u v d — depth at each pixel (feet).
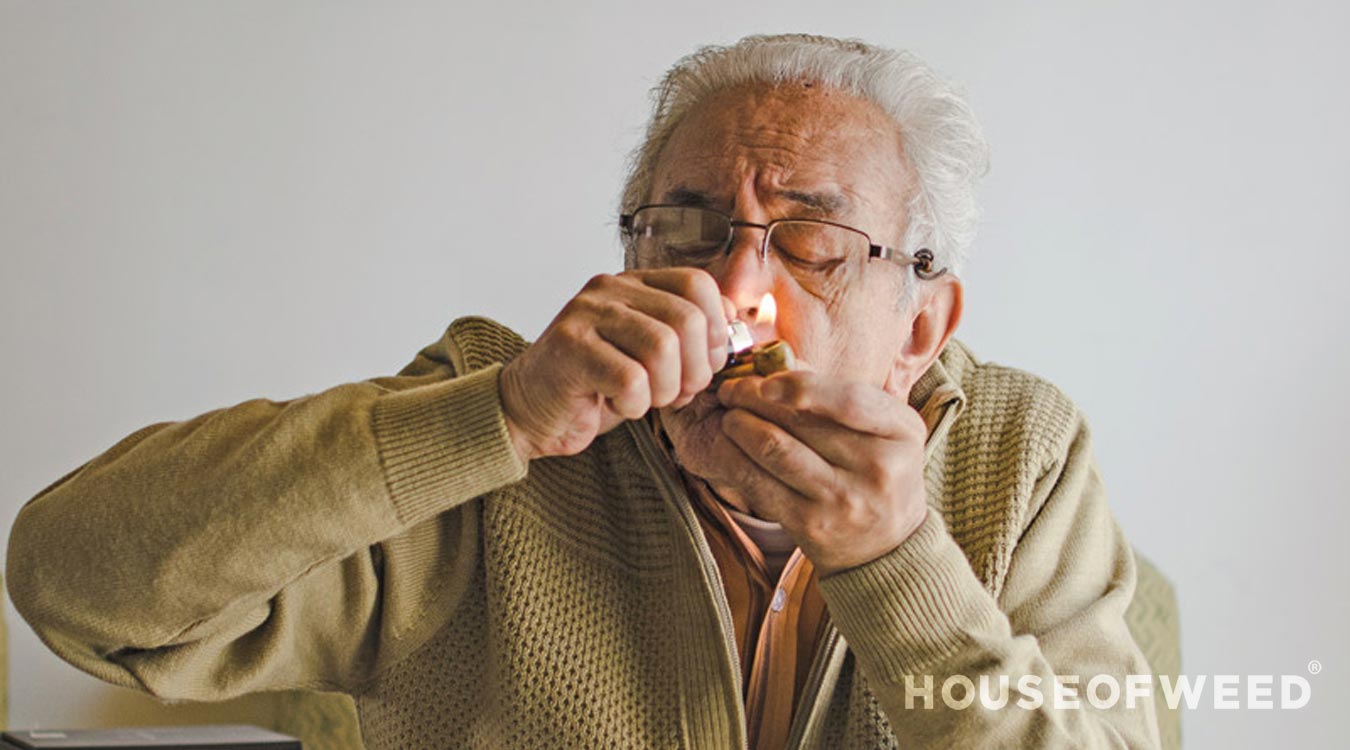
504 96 8.77
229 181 8.41
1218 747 9.41
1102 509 5.15
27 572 3.91
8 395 8.09
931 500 4.89
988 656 3.92
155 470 3.93
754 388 3.69
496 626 4.46
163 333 8.30
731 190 4.37
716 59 4.67
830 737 4.58
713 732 4.36
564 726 4.39
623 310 3.64
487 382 3.85
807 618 4.59
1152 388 9.45
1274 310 9.59
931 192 4.68
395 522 3.86
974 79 9.32
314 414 3.93
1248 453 9.55
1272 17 9.64
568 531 4.54
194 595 3.84
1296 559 9.55
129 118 8.31
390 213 8.60
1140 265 9.47
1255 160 9.60
